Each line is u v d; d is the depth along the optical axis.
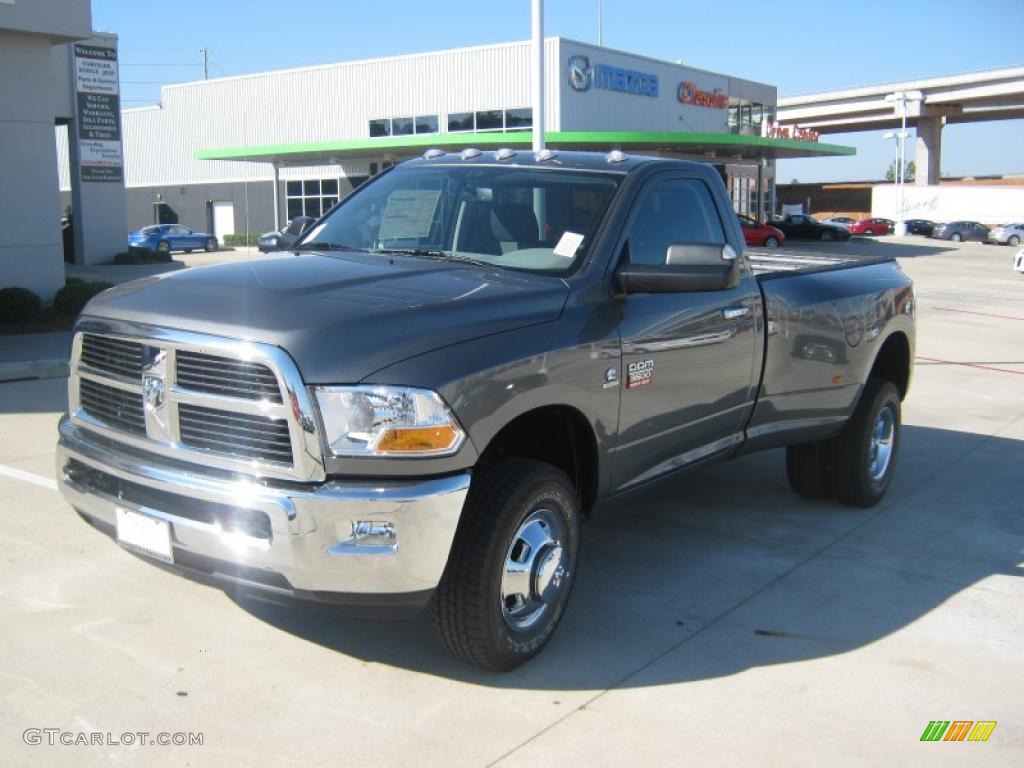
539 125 14.38
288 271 4.40
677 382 4.91
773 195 58.72
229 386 3.72
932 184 84.81
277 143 50.72
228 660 4.18
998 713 4.00
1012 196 72.69
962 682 4.26
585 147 40.09
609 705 3.95
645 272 4.51
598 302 4.49
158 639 4.34
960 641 4.67
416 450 3.63
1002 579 5.50
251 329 3.67
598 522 6.27
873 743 3.74
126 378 4.05
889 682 4.23
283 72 49.66
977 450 8.52
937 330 17.20
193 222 55.34
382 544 3.62
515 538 4.02
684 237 5.23
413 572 3.65
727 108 52.78
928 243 56.28
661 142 39.44
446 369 3.73
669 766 3.54
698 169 5.44
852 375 6.29
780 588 5.25
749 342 5.41
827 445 6.55
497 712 3.86
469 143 39.47
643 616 4.82
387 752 3.55
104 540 5.49
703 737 3.74
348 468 3.60
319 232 5.41
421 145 40.09
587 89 42.50
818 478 6.66
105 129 36.19
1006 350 14.89
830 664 4.38
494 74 42.91
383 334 3.73
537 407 4.09
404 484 3.63
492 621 3.93
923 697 4.11
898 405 6.89
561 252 4.68
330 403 3.57
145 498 3.97
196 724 3.68
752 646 4.54
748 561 5.64
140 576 5.01
